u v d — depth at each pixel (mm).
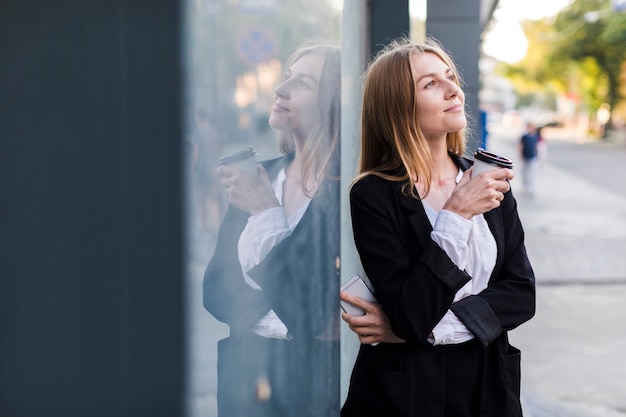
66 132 830
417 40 3859
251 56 1104
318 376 1362
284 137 1241
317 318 1360
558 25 51719
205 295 1000
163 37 881
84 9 828
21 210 820
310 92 1299
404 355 1835
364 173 1967
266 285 1221
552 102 89250
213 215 1026
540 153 29094
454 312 1822
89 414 874
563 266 10594
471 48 8180
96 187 852
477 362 1860
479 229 1904
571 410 5051
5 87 797
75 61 827
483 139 13953
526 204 18281
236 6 1050
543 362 6172
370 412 1858
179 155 903
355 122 3174
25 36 802
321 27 1339
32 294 837
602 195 20328
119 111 858
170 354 915
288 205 1287
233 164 1082
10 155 807
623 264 10695
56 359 856
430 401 1820
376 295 1844
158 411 906
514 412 1879
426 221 1883
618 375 5832
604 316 7770
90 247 857
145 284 890
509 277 1934
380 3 3424
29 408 849
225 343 1077
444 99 1970
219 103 1014
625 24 43781
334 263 1419
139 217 878
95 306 866
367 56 3414
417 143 1947
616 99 51781
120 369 886
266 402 1217
